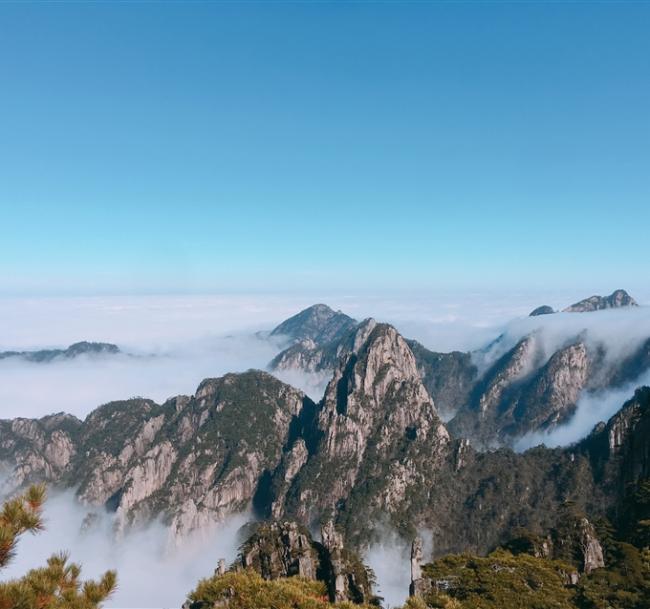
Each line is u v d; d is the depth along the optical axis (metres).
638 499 82.06
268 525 77.44
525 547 67.25
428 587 47.59
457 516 175.12
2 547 17.08
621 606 45.66
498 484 181.25
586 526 66.38
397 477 181.75
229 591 30.67
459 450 198.12
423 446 198.00
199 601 31.02
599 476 170.12
